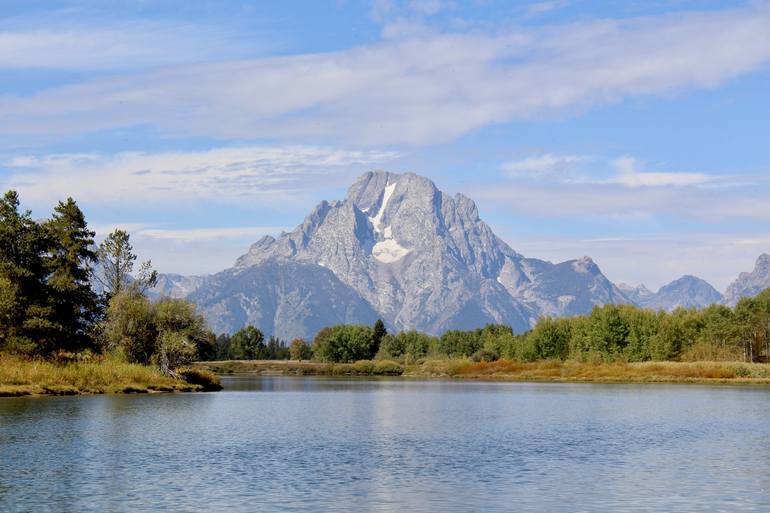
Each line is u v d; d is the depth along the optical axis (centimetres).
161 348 13738
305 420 8606
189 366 15950
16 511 3759
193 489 4338
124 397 11362
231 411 9681
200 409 9731
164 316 13888
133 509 3816
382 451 5975
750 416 9231
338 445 6334
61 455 5500
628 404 11425
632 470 5103
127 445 6075
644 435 7181
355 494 4244
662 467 5234
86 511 3769
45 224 14638
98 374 12388
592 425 8131
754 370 19900
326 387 17900
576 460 5538
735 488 4453
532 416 9300
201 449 5950
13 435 6569
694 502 4069
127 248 15325
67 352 13575
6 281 12338
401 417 9106
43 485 4397
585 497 4191
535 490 4388
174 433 6931
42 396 11081
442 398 13088
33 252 13212
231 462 5312
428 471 5028
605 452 5978
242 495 4181
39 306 12662
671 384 18638
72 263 14488
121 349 13638
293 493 4253
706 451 6053
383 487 4450
